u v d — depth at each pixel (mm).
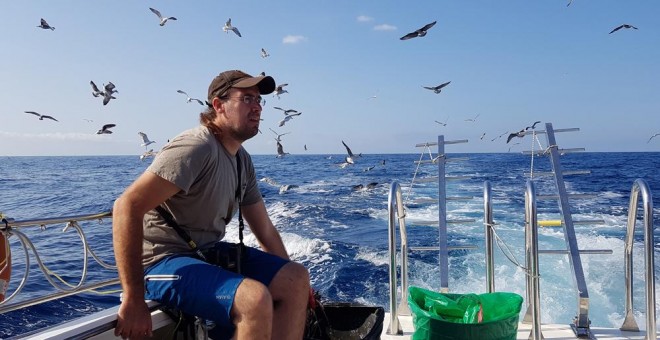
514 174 34250
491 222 3676
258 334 2375
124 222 2471
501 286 8047
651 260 3168
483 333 2967
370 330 2918
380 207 19125
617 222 13828
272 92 2949
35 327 7016
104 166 75562
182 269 2604
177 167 2568
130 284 2457
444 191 4160
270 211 18391
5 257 3268
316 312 3012
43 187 33469
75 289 2828
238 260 2768
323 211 18109
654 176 31625
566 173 4051
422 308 3330
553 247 10766
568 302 7266
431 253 10656
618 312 6879
